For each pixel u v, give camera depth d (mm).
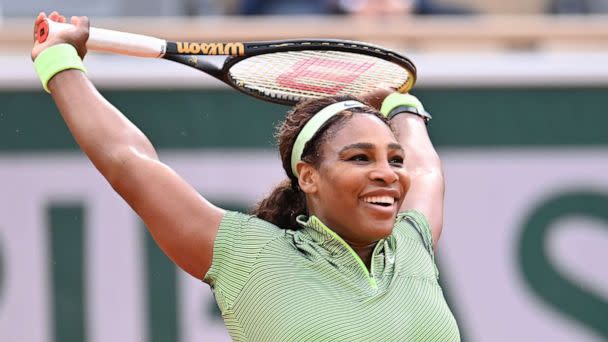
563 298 22281
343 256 10781
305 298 10445
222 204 21984
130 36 11977
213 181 22016
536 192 22422
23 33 23422
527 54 22938
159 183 10898
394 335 10445
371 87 13422
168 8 27531
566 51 24516
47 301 21562
